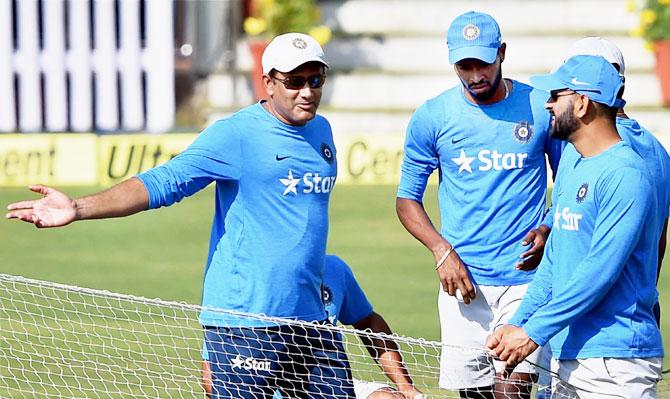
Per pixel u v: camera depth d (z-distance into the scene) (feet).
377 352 75.66
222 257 68.54
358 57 215.92
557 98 60.95
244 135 67.56
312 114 67.56
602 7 213.87
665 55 199.11
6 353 86.84
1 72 208.13
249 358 67.87
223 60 216.33
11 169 183.62
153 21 208.74
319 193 69.10
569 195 61.41
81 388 79.05
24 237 149.48
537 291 64.95
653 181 60.95
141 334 93.91
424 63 214.90
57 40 208.44
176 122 211.41
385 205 168.25
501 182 75.56
